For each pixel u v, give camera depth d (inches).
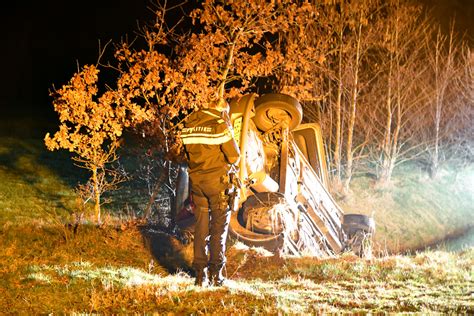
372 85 762.8
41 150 796.0
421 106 751.7
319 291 309.7
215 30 545.6
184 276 349.1
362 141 744.3
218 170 311.1
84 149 466.6
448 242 628.7
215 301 287.1
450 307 277.7
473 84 736.3
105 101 456.1
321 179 504.7
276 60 529.3
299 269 358.0
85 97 451.2
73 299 291.7
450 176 735.7
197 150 311.3
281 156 419.2
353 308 278.5
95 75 451.8
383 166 711.1
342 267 364.2
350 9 664.4
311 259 385.7
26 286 308.0
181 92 470.6
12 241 383.6
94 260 366.0
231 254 386.6
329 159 703.1
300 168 454.6
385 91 741.9
